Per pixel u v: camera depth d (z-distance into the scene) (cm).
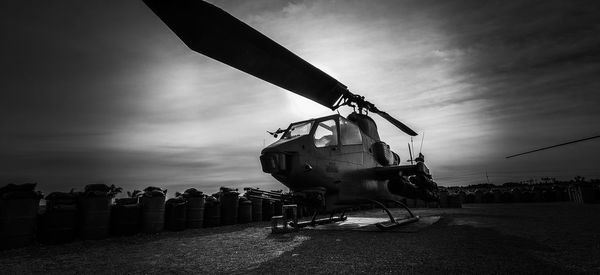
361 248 379
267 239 498
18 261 361
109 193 565
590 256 304
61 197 510
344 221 760
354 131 641
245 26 344
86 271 307
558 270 255
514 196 1836
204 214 730
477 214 915
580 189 1447
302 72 488
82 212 530
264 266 301
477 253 329
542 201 1770
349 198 578
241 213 829
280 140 550
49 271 311
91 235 523
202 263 326
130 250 421
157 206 616
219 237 541
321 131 571
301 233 558
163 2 280
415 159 727
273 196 561
